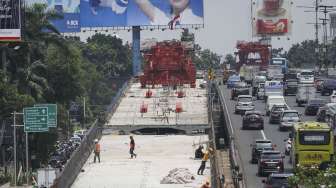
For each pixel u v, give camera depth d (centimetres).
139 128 10125
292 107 12450
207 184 6500
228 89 15450
